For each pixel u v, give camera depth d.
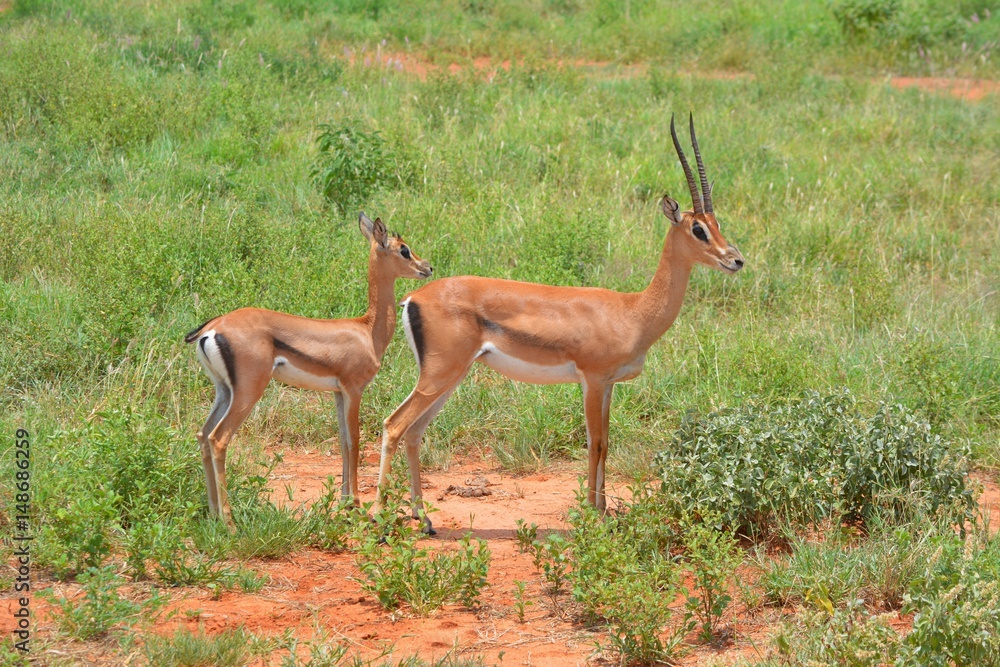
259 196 17.38
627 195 18.89
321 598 8.13
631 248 16.25
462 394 12.49
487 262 15.62
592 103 23.91
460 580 8.03
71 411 11.11
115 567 8.23
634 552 8.13
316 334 9.34
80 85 20.05
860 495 9.34
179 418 10.80
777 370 12.65
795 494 8.98
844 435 9.41
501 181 18.62
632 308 9.73
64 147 18.20
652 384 12.85
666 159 20.66
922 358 12.46
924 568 7.87
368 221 9.88
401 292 14.47
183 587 8.19
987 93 28.06
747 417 9.60
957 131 23.92
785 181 19.80
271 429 11.92
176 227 14.72
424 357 9.54
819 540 8.93
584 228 16.22
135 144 18.72
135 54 23.44
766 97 26.58
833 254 17.05
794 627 7.28
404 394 12.14
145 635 7.18
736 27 35.00
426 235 15.94
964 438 11.60
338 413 9.83
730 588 8.30
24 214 15.27
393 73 26.22
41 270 14.32
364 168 17.48
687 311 15.06
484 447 12.15
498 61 30.84
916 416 10.82
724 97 25.92
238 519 9.13
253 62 23.94
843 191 19.78
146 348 12.24
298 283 13.48
